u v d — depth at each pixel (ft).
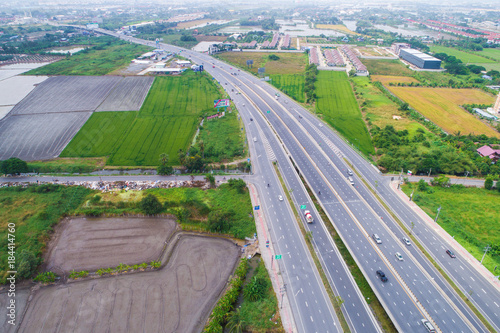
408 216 533.14
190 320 370.32
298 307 380.78
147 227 512.63
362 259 441.68
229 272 434.30
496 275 421.59
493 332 346.54
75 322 365.81
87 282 415.44
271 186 613.11
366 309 378.73
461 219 529.86
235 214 535.60
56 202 554.87
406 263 436.35
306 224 516.73
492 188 609.42
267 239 485.56
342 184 615.57
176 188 602.44
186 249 471.62
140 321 367.86
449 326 351.87
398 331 344.69
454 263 438.81
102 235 495.41
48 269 433.89
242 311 378.53
